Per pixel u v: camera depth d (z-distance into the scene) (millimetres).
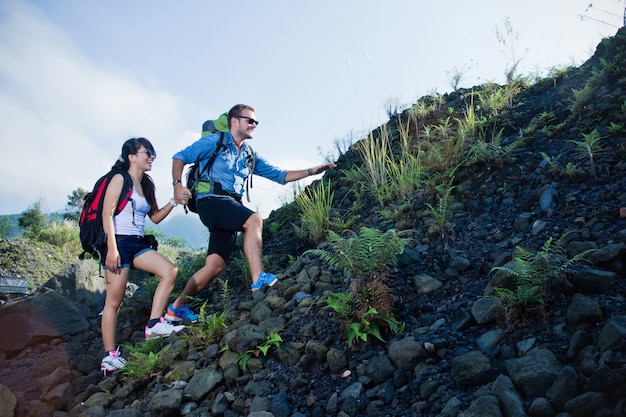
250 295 4656
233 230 4324
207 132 4438
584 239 3146
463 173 4910
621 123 4309
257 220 4340
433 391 2451
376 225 4930
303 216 5809
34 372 4215
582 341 2262
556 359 2266
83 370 4105
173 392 3102
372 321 3078
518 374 2230
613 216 3291
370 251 3406
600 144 4215
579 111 4926
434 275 3568
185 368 3447
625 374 1898
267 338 3406
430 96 7594
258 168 4941
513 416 2027
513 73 6746
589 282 2662
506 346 2561
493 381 2354
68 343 4875
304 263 4676
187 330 4098
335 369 2959
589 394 1923
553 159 4340
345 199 6105
